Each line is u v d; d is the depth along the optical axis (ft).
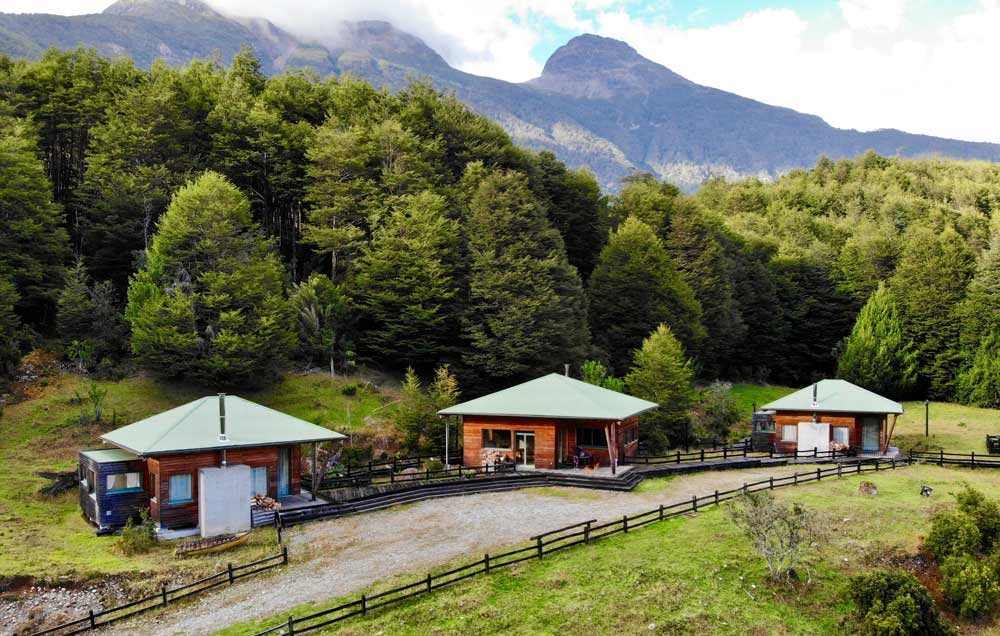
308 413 178.91
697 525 104.88
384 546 98.37
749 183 610.24
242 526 105.60
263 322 176.76
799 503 115.96
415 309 202.59
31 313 194.39
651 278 256.93
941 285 282.56
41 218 190.29
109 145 213.46
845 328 331.57
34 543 97.40
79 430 150.30
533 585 82.84
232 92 255.09
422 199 218.59
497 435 148.25
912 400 284.20
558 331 207.62
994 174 542.16
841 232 408.67
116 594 84.12
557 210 293.84
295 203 255.09
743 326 298.56
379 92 304.09
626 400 155.33
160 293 176.96
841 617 78.84
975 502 102.17
